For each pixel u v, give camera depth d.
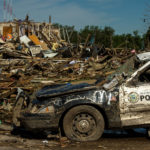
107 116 4.98
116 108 4.97
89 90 5.02
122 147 4.71
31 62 18.16
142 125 5.01
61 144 4.88
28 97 5.62
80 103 4.93
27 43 28.72
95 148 4.64
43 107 5.00
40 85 10.45
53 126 4.97
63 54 24.05
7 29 31.95
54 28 35.78
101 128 5.01
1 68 16.94
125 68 5.56
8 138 5.30
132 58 5.80
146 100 4.97
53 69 16.84
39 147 4.73
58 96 5.05
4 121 6.77
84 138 5.04
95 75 14.45
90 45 26.30
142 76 5.17
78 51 25.56
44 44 29.34
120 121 4.98
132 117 5.00
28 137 5.49
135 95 4.98
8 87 9.66
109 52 23.23
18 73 14.40
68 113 5.00
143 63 5.29
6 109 7.68
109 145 4.84
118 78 5.11
